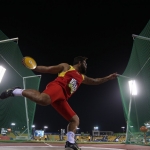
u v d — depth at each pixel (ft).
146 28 28.27
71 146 10.27
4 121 44.60
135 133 47.29
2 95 9.54
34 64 10.01
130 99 43.78
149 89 32.30
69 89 10.57
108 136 139.33
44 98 9.16
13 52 40.14
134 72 42.39
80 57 11.99
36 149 19.62
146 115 38.34
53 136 135.85
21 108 53.01
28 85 54.90
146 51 29.84
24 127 54.08
